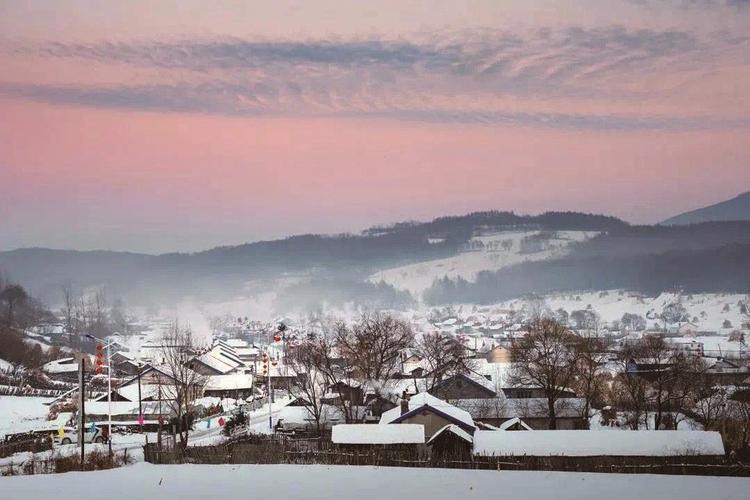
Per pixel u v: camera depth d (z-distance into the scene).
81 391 87.25
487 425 109.25
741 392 146.50
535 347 142.25
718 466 73.94
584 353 151.88
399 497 58.12
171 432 123.00
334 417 127.31
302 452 83.75
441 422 98.38
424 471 69.44
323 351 150.12
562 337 155.62
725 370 189.50
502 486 62.09
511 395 139.88
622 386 147.38
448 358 182.00
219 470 70.44
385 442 87.81
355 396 134.88
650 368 139.62
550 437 81.88
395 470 70.00
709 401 129.00
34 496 59.22
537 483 63.31
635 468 74.94
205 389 182.75
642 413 134.75
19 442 107.00
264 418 143.38
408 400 105.56
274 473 68.44
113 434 121.00
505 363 185.25
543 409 127.00
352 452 83.62
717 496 58.12
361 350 147.00
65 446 107.94
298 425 123.38
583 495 58.53
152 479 65.88
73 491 60.94
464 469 71.62
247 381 191.62
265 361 174.38
